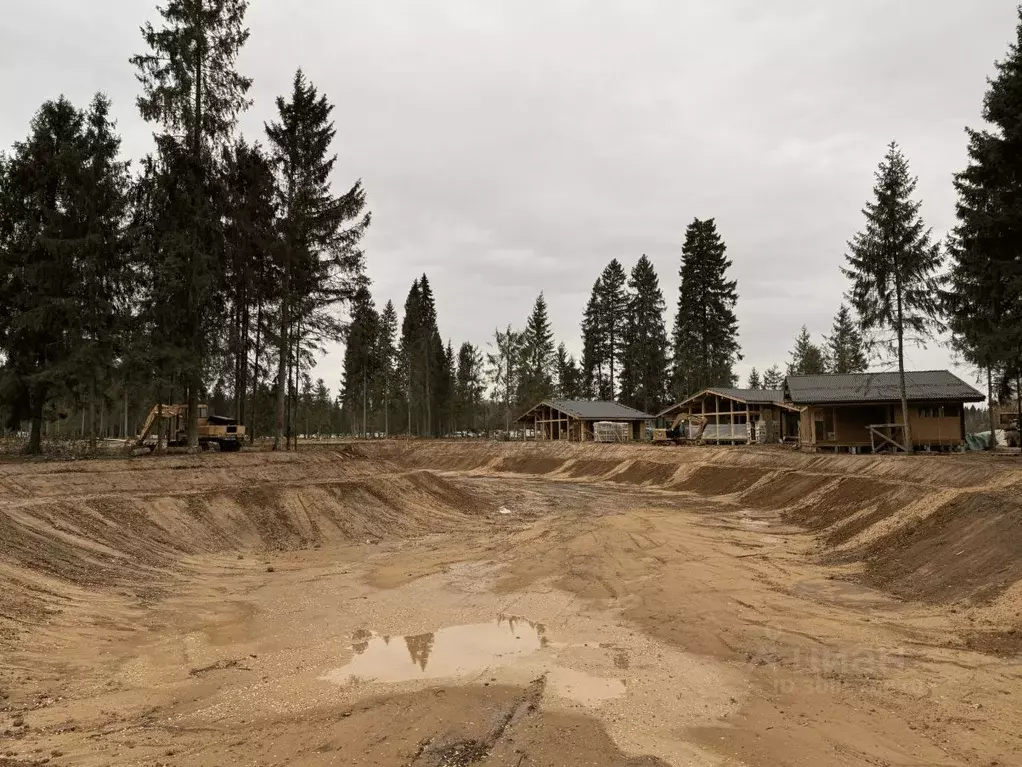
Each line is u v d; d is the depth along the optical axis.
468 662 9.84
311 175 28.86
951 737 6.98
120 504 17.66
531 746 7.00
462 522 25.31
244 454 25.42
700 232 67.88
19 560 12.55
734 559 17.12
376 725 7.51
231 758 6.66
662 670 9.41
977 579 11.70
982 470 16.95
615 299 79.00
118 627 11.14
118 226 25.48
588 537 21.09
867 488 21.36
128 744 6.94
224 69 24.55
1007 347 23.42
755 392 48.91
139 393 25.94
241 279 27.47
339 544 20.38
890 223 26.59
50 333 24.02
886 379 35.66
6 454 26.20
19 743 6.82
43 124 24.81
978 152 23.84
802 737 7.12
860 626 11.02
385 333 74.06
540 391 69.69
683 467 38.56
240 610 12.77
